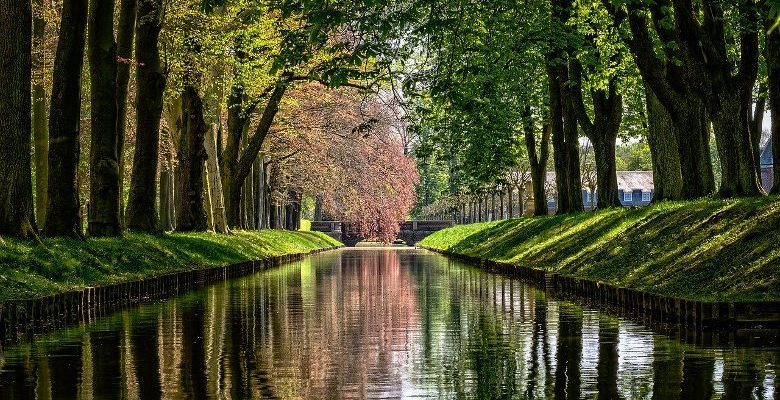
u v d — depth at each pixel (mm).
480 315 24141
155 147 40781
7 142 27438
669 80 34812
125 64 36750
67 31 31156
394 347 18328
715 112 31516
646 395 13250
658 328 20781
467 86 31781
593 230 38500
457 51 30125
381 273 46094
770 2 16734
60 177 31266
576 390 13688
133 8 36750
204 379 14820
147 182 40750
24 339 19484
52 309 22531
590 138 47344
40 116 41906
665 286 24406
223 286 36375
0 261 24156
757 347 17625
